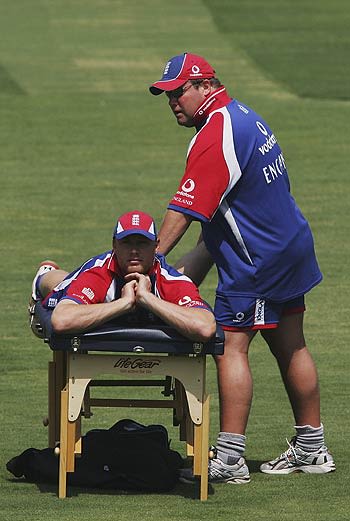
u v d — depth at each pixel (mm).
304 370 24875
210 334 21422
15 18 120125
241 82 94562
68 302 22000
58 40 110000
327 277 49344
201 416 22125
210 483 23844
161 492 23125
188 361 22047
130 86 93438
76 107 86562
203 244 25938
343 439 28000
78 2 128250
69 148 75688
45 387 34031
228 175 23516
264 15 120812
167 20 118875
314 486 23641
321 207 62062
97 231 57406
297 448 24969
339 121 82812
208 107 24109
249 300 23969
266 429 29141
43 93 90688
